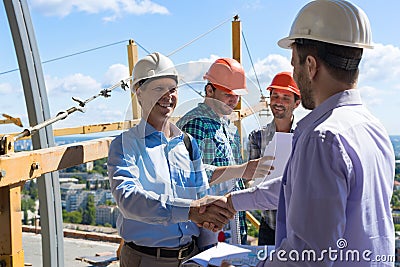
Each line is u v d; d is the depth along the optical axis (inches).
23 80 118.3
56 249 117.3
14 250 83.7
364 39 58.5
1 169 75.8
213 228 78.3
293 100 113.9
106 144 107.7
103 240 185.8
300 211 54.0
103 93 100.3
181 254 85.4
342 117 56.8
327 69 58.7
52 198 115.4
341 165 53.3
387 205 59.1
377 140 58.0
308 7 60.5
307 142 55.1
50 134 120.0
